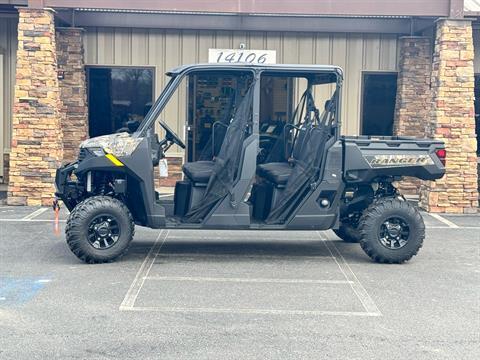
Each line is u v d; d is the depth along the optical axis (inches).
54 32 536.1
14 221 466.3
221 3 510.3
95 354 227.8
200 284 315.6
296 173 357.7
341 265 359.3
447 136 529.3
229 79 397.7
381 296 301.0
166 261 360.8
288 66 351.6
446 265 361.4
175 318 265.7
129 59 628.7
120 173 358.9
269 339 243.9
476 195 532.1
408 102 612.7
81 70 605.9
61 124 582.6
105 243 350.0
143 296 294.5
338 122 357.1
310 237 439.2
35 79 522.6
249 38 631.8
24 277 323.0
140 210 362.3
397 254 359.3
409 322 265.4
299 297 297.3
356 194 378.0
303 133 366.0
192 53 629.3
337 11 515.5
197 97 623.8
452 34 524.7
